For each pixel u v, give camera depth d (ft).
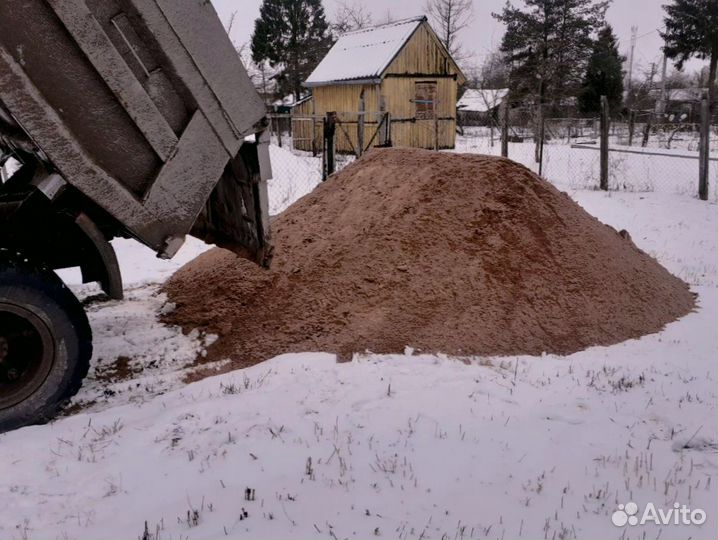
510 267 19.79
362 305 19.08
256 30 141.79
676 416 13.80
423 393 14.90
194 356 18.04
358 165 26.96
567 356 17.67
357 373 15.92
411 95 80.33
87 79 12.56
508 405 14.42
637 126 106.93
